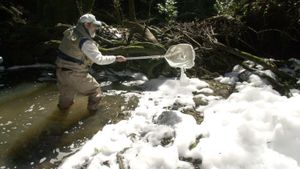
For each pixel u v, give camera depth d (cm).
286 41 638
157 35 654
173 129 419
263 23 649
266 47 656
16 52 650
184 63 466
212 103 481
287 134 379
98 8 888
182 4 960
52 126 459
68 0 700
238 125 405
